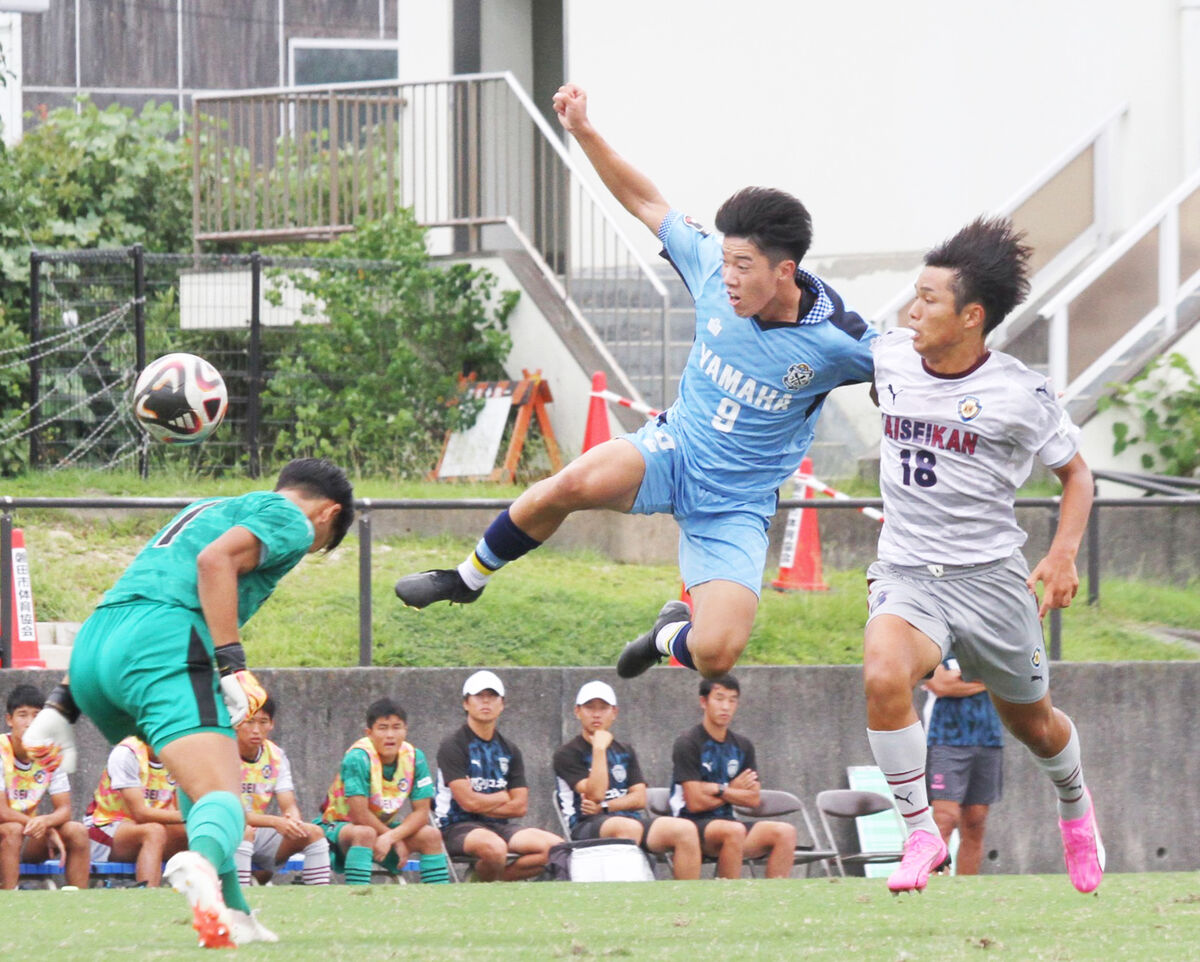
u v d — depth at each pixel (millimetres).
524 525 20516
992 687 19031
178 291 55125
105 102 90375
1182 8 52156
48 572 40344
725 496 20375
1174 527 43469
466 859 31844
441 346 51219
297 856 31047
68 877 30359
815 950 16000
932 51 54344
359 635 36156
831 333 19594
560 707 35156
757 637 38312
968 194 54094
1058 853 36062
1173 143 52469
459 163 54844
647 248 55656
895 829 35000
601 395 45219
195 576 16562
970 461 18016
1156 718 36562
